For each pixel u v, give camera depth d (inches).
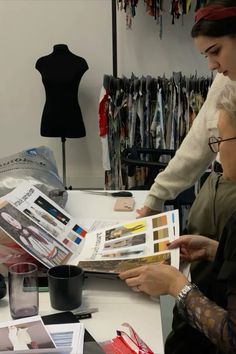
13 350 34.9
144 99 133.8
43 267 49.4
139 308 44.4
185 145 69.0
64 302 43.4
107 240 55.1
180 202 99.8
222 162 41.0
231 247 37.8
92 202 74.4
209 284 50.8
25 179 64.3
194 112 133.2
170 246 51.1
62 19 157.2
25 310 42.3
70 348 35.2
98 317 42.7
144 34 157.5
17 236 50.4
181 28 156.1
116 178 137.4
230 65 51.5
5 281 47.8
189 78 139.4
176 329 56.1
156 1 142.4
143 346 37.7
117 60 159.9
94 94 163.8
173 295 42.0
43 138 167.2
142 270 45.0
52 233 54.1
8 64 160.6
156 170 113.1
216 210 64.4
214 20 49.1
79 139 166.9
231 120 39.1
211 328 37.1
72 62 142.1
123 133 135.4
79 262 49.9
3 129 166.9
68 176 168.7
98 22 157.4
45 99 156.0
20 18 156.7
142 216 68.2
